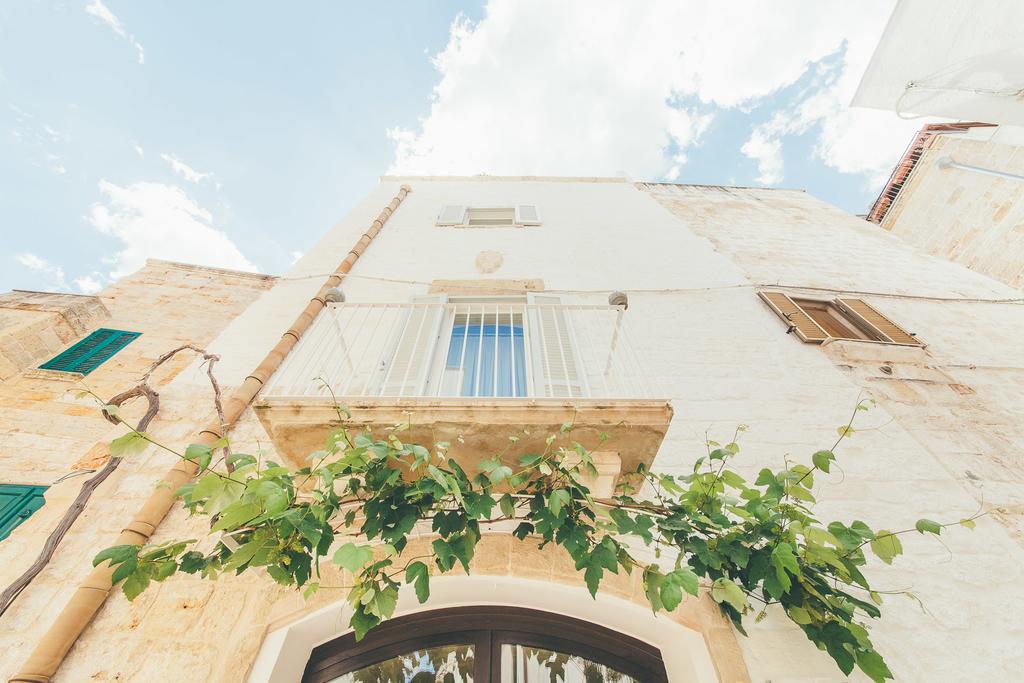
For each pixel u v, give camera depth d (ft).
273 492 5.85
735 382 13.61
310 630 8.39
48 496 10.85
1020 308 18.71
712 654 7.77
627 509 8.19
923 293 19.63
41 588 8.55
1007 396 13.89
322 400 8.81
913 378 14.38
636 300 17.12
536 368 12.88
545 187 28.60
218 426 11.43
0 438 13.19
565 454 8.03
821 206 29.50
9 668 7.52
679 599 6.18
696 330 15.76
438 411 8.72
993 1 11.33
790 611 7.18
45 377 15.83
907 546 9.69
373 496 7.31
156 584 8.55
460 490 7.16
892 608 8.63
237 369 13.87
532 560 8.83
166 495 9.88
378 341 14.35
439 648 8.84
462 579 8.69
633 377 12.75
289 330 14.28
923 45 13.01
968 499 10.68
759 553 7.30
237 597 8.45
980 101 13.53
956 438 12.30
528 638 8.98
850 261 22.04
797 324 16.10
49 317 17.61
